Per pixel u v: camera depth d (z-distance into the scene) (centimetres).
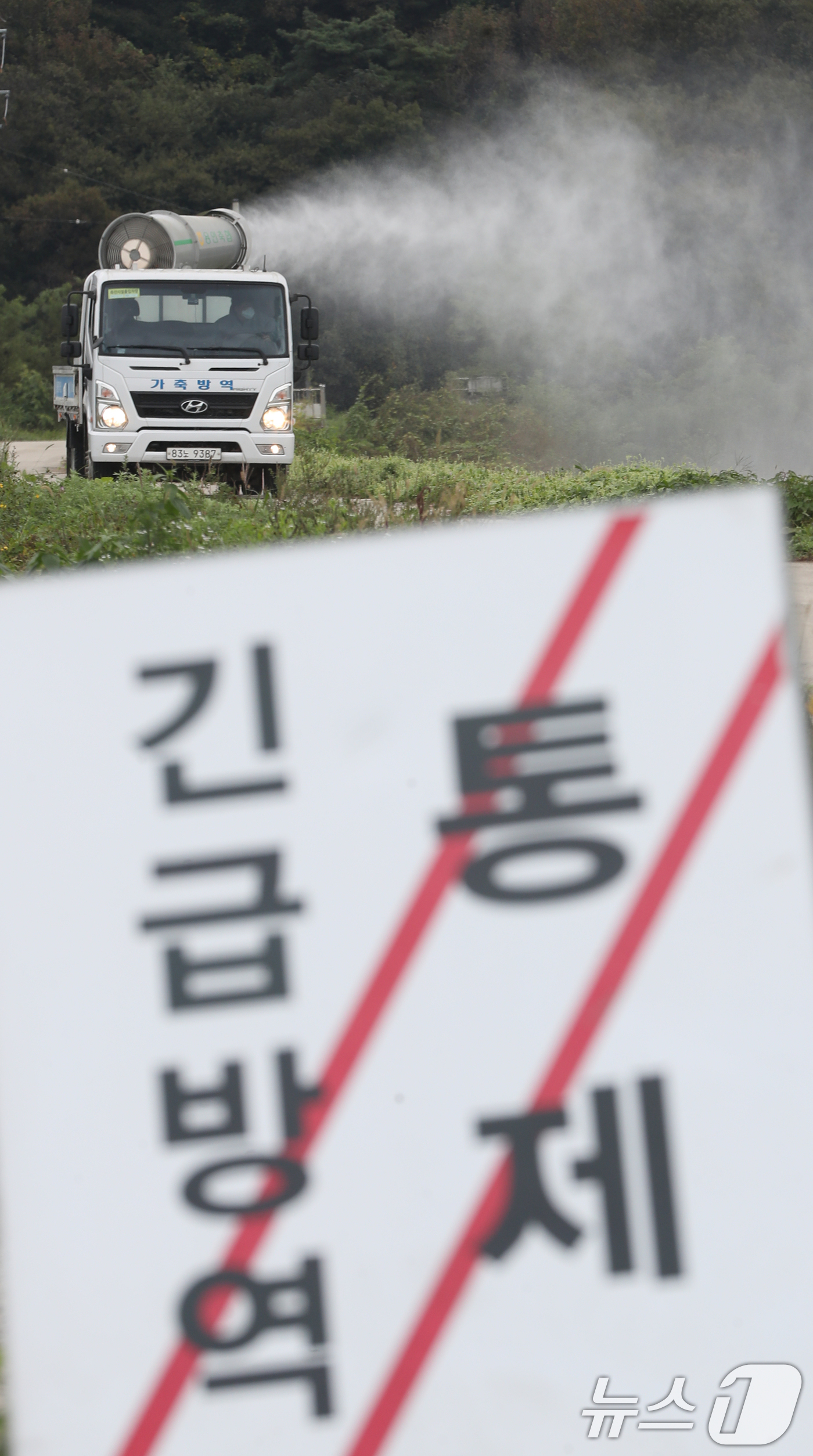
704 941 546
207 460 5269
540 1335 538
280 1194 543
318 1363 537
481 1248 541
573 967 547
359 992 550
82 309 6034
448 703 558
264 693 562
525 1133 544
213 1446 535
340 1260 540
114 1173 546
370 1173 543
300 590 562
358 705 557
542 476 5931
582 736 552
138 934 555
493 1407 536
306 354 5394
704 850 548
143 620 563
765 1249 539
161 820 559
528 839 550
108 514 3475
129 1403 537
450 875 552
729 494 556
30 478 4069
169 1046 550
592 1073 545
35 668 563
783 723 549
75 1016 551
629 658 554
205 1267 542
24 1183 546
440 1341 539
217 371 5247
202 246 5862
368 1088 546
